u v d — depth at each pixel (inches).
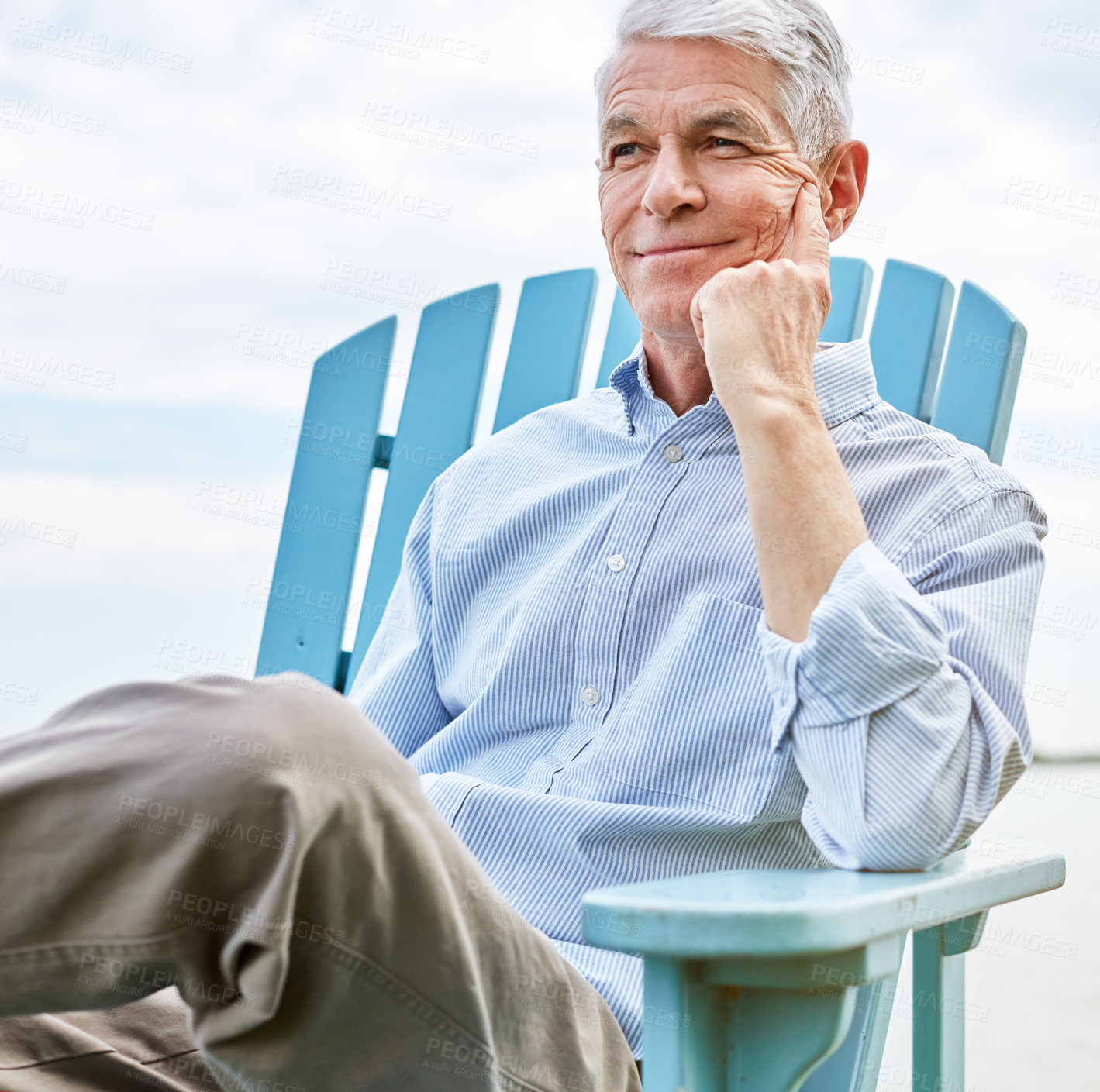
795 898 28.2
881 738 35.3
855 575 36.5
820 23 48.3
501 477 55.3
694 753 43.6
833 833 36.1
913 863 34.4
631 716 45.3
